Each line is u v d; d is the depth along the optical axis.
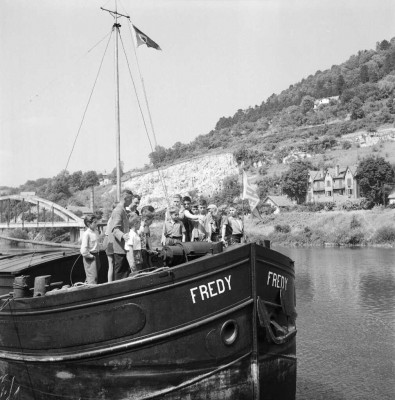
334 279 32.59
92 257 10.38
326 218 81.00
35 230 97.44
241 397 9.55
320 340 17.14
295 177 109.31
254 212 13.01
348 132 173.88
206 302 9.20
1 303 10.66
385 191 91.06
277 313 10.37
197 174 160.38
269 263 10.05
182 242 10.38
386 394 11.81
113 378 9.09
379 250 56.62
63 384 9.51
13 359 10.29
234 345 9.46
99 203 144.12
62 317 9.34
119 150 15.66
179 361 9.09
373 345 16.38
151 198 154.88
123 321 8.96
